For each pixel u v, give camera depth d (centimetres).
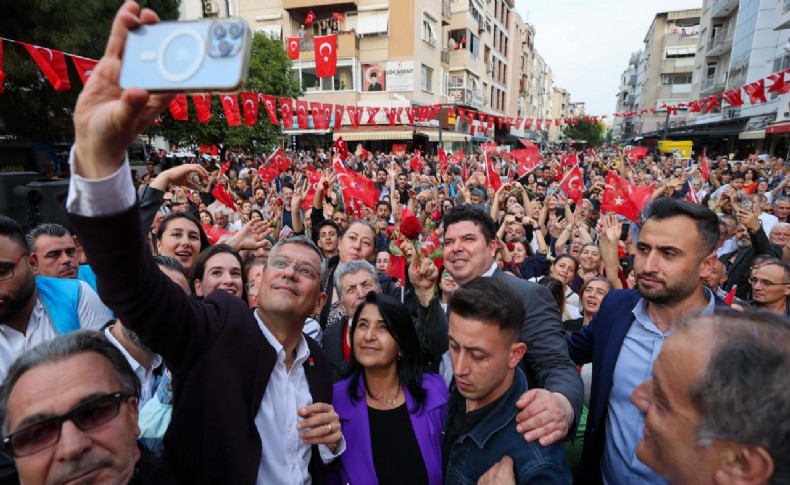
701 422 85
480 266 226
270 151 2023
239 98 725
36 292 235
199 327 143
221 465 144
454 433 173
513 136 4512
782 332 86
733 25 3098
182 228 342
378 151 2539
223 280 272
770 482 79
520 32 4894
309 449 175
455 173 1333
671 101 5100
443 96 2962
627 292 211
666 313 183
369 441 195
